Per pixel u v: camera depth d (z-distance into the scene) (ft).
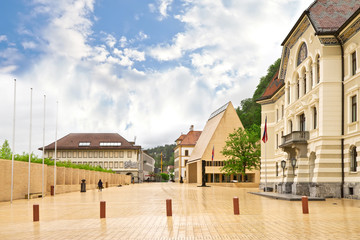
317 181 98.68
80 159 357.41
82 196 118.93
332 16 103.81
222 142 297.74
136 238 36.68
